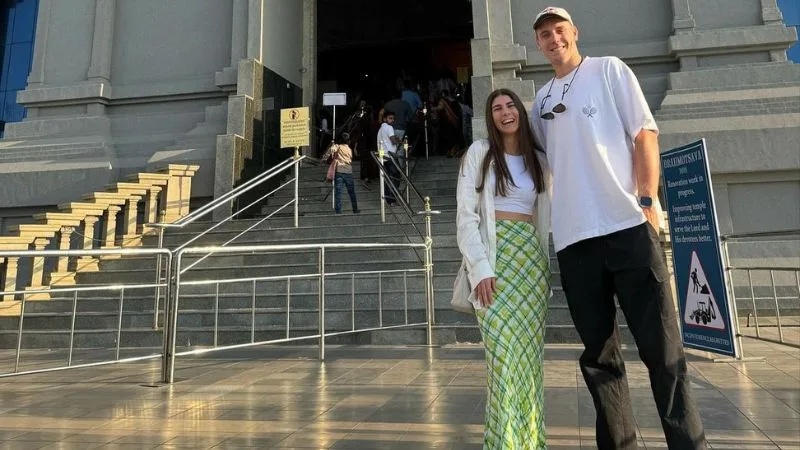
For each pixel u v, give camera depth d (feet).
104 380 16.29
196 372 17.20
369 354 19.39
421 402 12.84
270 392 14.25
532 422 7.52
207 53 41.45
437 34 58.34
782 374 14.74
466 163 8.39
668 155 18.06
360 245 19.80
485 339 7.78
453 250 26.02
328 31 59.31
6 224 38.55
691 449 6.80
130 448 10.07
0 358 20.53
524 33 35.86
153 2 42.88
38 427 11.54
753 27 32.53
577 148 7.77
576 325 7.93
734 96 30.89
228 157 35.27
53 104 41.86
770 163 28.81
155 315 22.65
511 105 8.25
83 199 31.35
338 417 11.80
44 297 26.99
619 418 7.68
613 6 35.35
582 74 8.04
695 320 16.90
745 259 26.81
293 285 25.32
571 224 7.72
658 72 34.19
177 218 33.22
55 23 43.55
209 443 10.29
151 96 41.11
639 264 7.30
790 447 9.33
